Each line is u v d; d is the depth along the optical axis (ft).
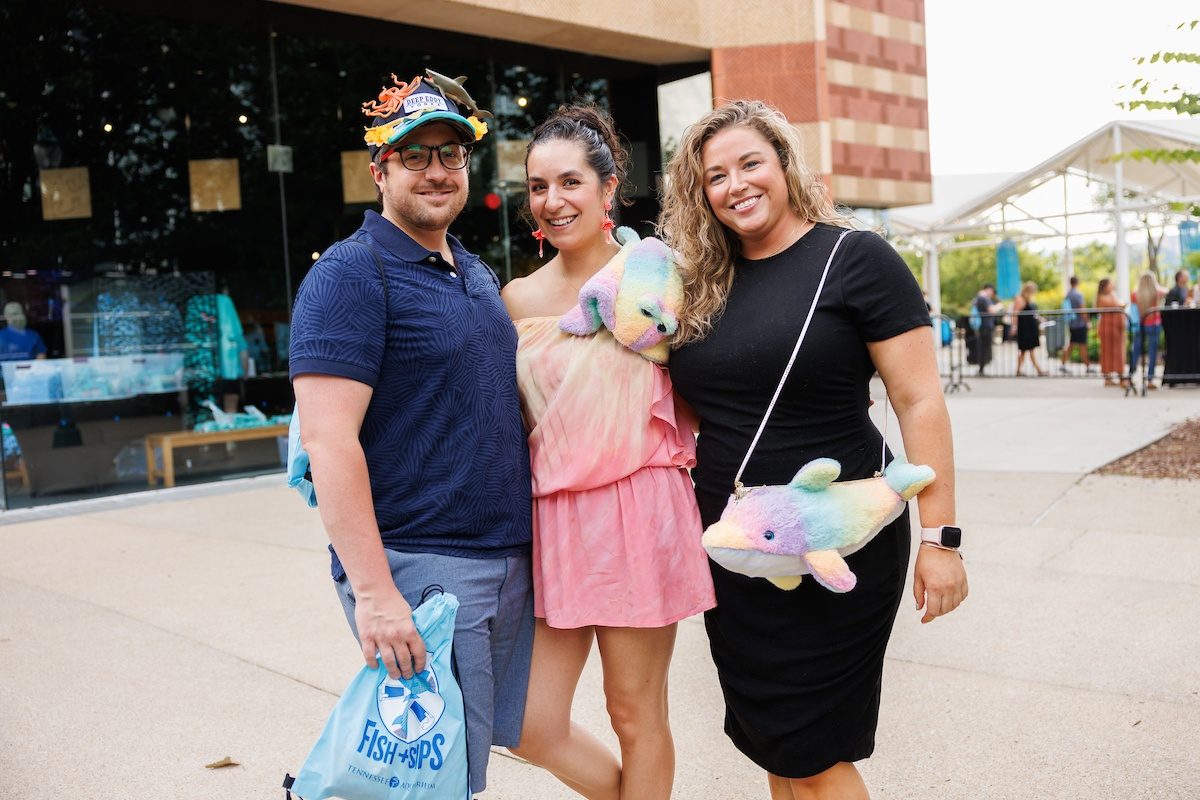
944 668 11.36
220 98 29.35
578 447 6.96
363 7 30.01
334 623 14.07
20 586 16.87
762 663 6.76
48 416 26.45
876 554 6.61
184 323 29.01
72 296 27.14
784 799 7.43
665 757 7.40
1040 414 34.37
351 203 31.48
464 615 6.50
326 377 6.04
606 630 7.11
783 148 6.85
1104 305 49.03
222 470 29.63
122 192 27.99
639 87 37.81
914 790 8.61
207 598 15.61
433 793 6.08
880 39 45.37
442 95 6.64
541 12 31.30
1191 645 11.62
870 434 6.73
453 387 6.45
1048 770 8.81
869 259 6.44
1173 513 18.39
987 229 59.06
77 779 9.46
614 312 6.89
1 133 26.21
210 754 9.96
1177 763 8.77
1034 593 13.97
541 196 7.68
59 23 26.81
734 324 6.74
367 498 6.09
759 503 6.34
